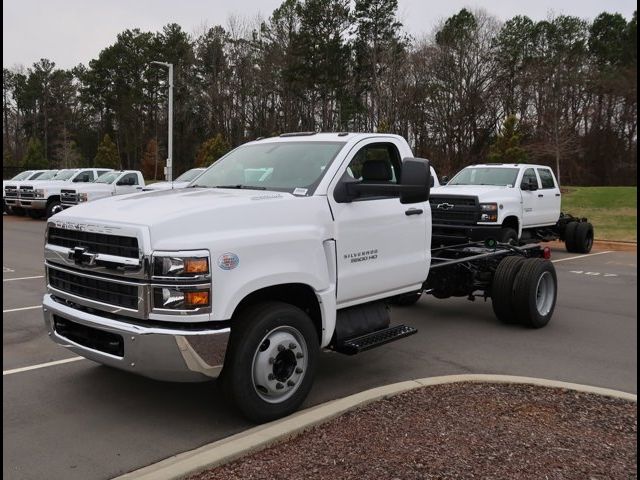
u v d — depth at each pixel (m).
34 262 13.39
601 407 4.61
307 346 4.78
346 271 5.22
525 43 58.69
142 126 77.12
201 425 4.64
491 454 3.78
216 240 4.25
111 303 4.38
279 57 58.56
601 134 60.97
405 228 5.86
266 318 4.47
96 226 4.40
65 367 6.00
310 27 55.97
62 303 4.84
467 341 7.20
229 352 4.40
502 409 4.52
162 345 4.12
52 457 4.12
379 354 6.60
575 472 3.57
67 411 4.91
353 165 5.52
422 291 7.16
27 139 89.12
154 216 4.27
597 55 60.75
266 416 4.57
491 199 12.61
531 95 56.59
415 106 54.22
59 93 90.31
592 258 15.75
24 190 24.36
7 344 6.83
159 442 4.35
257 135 62.47
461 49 55.00
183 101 70.00
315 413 4.31
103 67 78.81
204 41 67.31
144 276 4.13
